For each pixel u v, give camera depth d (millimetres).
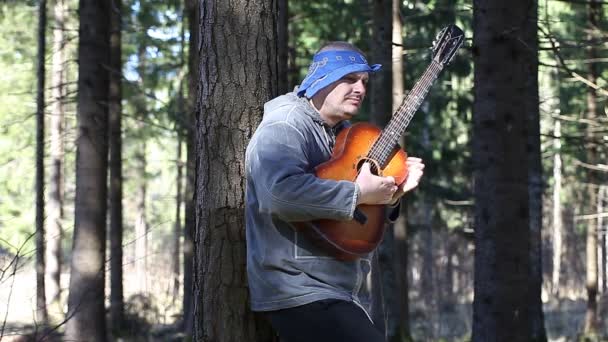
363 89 3316
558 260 33406
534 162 11695
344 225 3201
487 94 6137
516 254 6105
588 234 18250
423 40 16828
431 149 20469
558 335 19312
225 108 3688
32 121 23656
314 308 3154
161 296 21875
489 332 6133
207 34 3740
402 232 14617
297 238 3199
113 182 15570
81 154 11789
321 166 3219
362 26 17312
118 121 15289
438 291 28344
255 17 3727
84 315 11258
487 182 6148
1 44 21250
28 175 24031
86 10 11828
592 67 12664
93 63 11836
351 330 3117
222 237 3645
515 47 6098
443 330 20953
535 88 9977
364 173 3127
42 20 14133
